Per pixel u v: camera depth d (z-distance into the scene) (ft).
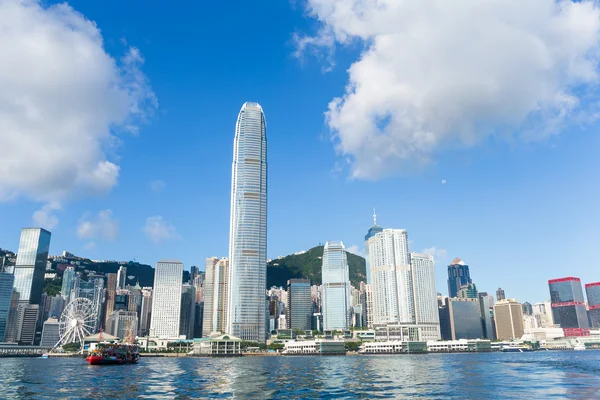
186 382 490.90
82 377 565.53
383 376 558.97
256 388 425.69
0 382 497.05
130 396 370.12
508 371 634.43
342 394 376.07
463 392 384.27
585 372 602.85
